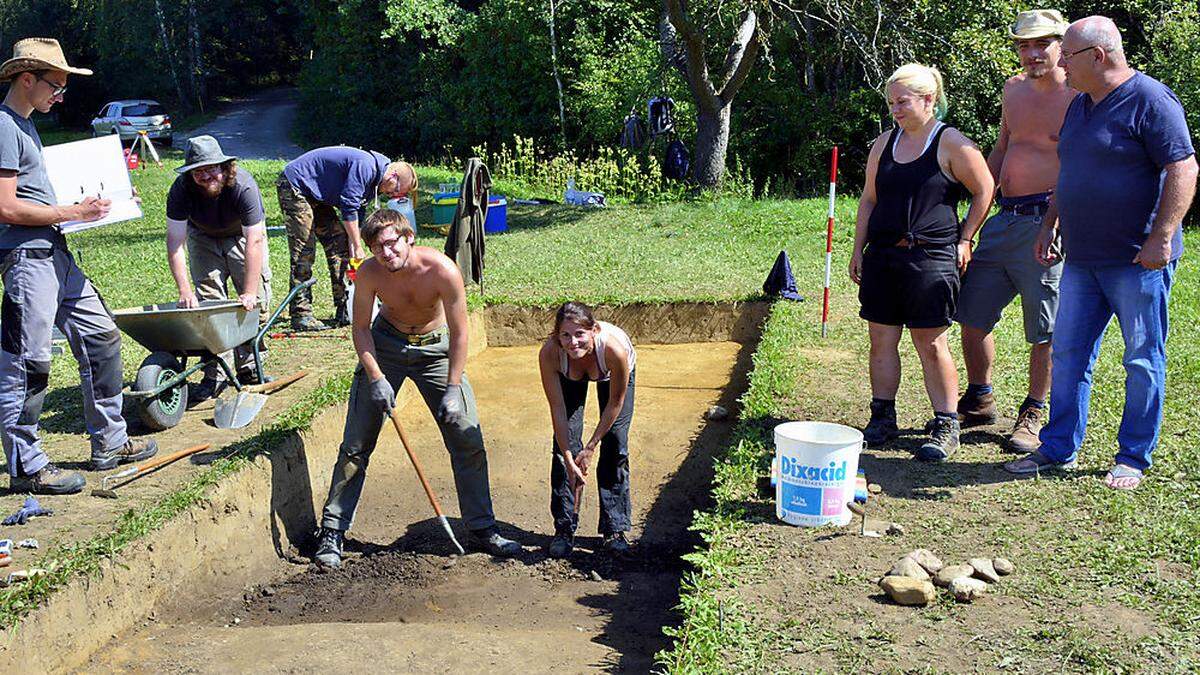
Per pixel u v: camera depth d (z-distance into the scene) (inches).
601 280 469.4
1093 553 189.2
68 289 224.2
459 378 229.9
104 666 181.9
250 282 283.3
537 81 1364.4
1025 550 191.8
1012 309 393.4
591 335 209.9
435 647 186.7
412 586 226.4
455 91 1406.3
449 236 428.1
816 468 200.5
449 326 225.8
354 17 1513.3
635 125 930.7
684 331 426.6
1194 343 325.7
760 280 461.7
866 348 340.2
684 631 170.2
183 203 281.3
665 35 872.9
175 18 1972.2
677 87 1165.1
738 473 230.5
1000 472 227.8
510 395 358.9
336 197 362.3
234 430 269.6
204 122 1856.5
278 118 1882.4
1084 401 222.4
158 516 208.4
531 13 1322.6
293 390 304.7
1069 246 213.2
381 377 225.3
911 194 226.4
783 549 195.5
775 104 1197.1
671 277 471.8
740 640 163.2
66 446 253.8
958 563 187.6
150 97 2041.1
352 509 239.3
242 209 283.7
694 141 1155.3
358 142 1534.2
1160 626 164.9
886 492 219.1
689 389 362.0
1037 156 230.5
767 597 177.5
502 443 313.9
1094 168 203.9
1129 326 210.5
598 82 1284.4
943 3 837.2
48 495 222.2
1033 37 221.8
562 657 183.0
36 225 212.1
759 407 271.7
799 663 157.6
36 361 217.0
